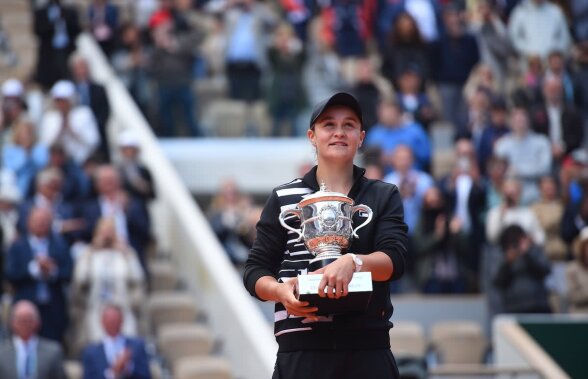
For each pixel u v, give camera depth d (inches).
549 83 1824.6
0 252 1382.9
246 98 1909.4
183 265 1561.3
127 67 1943.9
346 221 439.2
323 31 2095.2
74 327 1310.3
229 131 1916.8
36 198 1466.5
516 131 1713.8
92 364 1178.0
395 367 447.5
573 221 1540.4
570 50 2004.2
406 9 2004.2
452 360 1411.2
